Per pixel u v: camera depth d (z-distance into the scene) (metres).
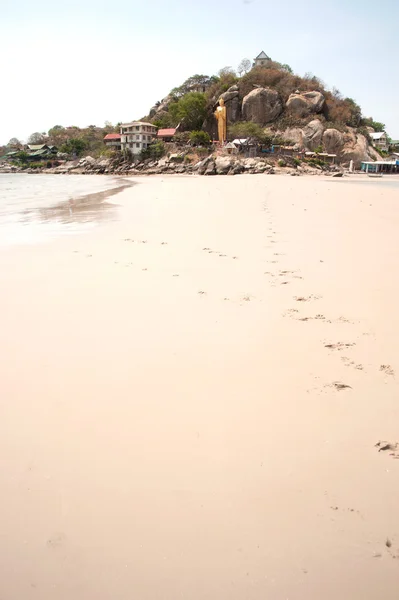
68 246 12.41
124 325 6.51
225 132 97.38
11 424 4.24
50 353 5.68
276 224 15.64
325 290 7.88
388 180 63.91
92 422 4.23
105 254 11.18
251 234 13.56
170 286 8.30
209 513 3.12
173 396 4.61
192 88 120.69
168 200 26.95
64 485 3.45
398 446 3.76
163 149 95.19
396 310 6.83
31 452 3.84
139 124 96.00
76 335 6.21
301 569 2.71
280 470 3.51
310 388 4.68
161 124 107.44
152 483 3.43
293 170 75.81
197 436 3.96
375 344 5.67
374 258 10.20
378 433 3.93
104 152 108.12
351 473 3.46
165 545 2.90
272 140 92.25
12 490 3.42
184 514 3.12
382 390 4.61
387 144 125.69
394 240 12.45
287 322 6.45
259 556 2.80
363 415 4.20
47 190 42.34
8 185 54.62
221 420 4.18
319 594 2.57
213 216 18.31
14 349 5.82
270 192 32.91
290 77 106.50
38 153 131.50
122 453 3.78
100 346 5.84
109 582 2.69
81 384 4.91
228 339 5.93
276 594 2.57
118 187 45.47
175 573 2.71
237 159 80.31
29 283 8.75
